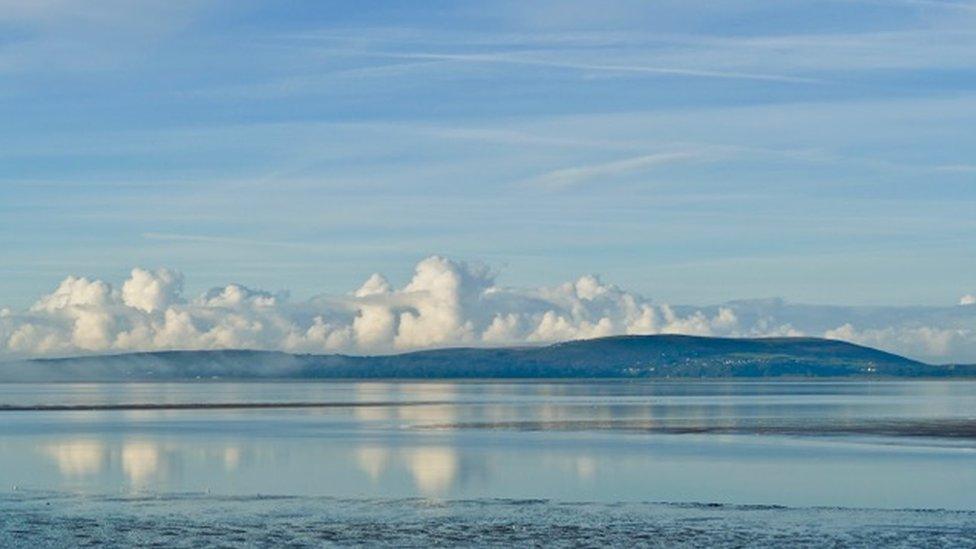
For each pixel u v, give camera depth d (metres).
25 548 46.00
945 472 71.12
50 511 55.22
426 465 77.81
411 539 47.84
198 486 66.31
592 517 53.16
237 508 56.09
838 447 89.38
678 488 64.25
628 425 123.56
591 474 71.50
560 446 92.75
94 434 113.12
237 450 91.12
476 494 62.00
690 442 96.06
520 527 50.53
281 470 75.25
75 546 46.38
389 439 103.38
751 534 48.59
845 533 48.59
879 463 76.50
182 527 50.56
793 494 61.47
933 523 50.97
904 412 152.38
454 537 48.22
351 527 50.59
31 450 91.62
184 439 104.81
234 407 194.75
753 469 73.31
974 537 47.59
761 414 148.62
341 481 68.62
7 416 157.25
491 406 193.50
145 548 45.97
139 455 86.94
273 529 50.06
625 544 46.59
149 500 59.16
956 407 171.88
